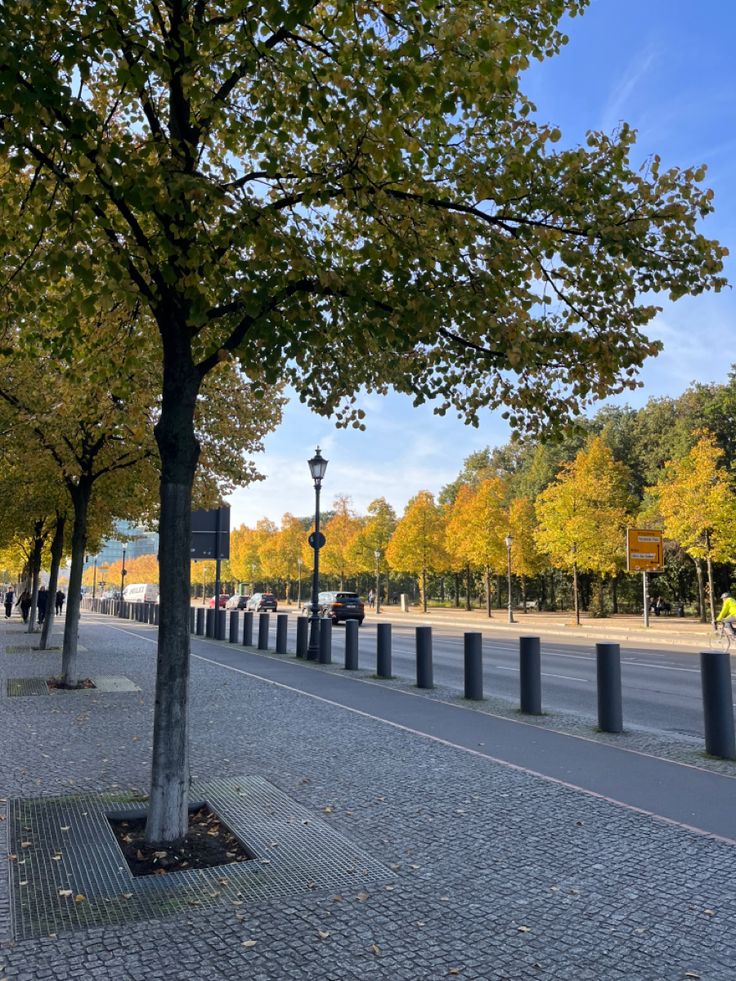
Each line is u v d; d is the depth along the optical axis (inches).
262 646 754.2
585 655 795.4
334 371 286.7
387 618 1882.4
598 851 185.0
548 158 222.8
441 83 182.5
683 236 221.5
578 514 1520.7
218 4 191.3
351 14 185.9
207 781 244.1
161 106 256.1
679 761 278.5
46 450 478.9
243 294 193.6
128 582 4798.2
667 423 2089.1
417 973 127.4
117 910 150.4
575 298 250.4
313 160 230.5
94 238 227.5
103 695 435.5
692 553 1266.0
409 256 208.2
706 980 126.0
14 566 2288.4
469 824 204.7
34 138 179.6
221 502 598.5
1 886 160.9
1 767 261.4
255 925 144.4
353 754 284.0
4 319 247.0
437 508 2297.0
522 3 210.5
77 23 185.3
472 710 383.9
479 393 281.6
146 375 393.7
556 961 131.9
